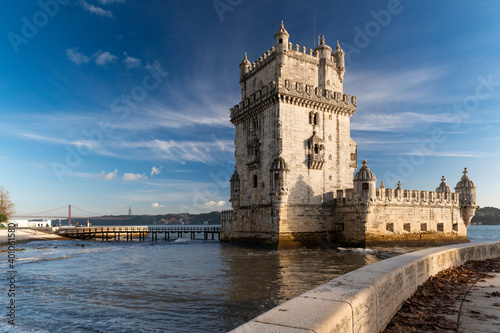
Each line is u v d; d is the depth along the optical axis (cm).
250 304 1964
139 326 1614
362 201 4659
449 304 980
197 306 1939
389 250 4500
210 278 2744
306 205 5031
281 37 5228
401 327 805
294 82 5091
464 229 5828
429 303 991
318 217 5116
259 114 5488
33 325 1627
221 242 6594
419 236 5162
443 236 5462
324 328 482
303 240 4922
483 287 1165
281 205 4766
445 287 1148
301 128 5144
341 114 5588
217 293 2233
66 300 2103
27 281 2722
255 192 5466
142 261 3881
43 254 4769
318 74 5581
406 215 5084
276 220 4806
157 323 1658
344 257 3934
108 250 5388
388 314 835
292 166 4988
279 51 5209
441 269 1409
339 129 5534
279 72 5188
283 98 5006
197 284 2523
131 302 2042
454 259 1551
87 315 1791
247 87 6203
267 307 1902
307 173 5112
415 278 1112
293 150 5028
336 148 5459
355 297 636
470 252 1717
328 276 2770
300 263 3481
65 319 1727
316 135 5234
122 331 1552
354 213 4919
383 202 4838
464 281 1247
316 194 5150
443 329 792
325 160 5303
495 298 1034
